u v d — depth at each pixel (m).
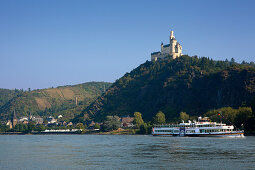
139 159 86.94
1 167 76.94
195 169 70.38
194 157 89.12
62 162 83.81
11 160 89.06
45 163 82.50
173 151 105.44
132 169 71.19
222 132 181.25
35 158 93.12
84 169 72.56
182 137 193.00
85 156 96.38
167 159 86.00
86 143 157.62
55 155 100.62
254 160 82.12
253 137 175.88
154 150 110.50
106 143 153.75
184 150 107.75
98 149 119.75
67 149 122.00
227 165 74.75
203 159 84.88
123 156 94.56
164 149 113.25
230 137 177.62
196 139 166.25
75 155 99.69
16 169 74.06
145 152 104.62
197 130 193.62
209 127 188.88
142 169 71.00
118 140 179.50
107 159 88.12
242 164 75.94
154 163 79.19
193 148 114.06
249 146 119.00
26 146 141.50
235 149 108.38
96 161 84.38
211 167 72.50
